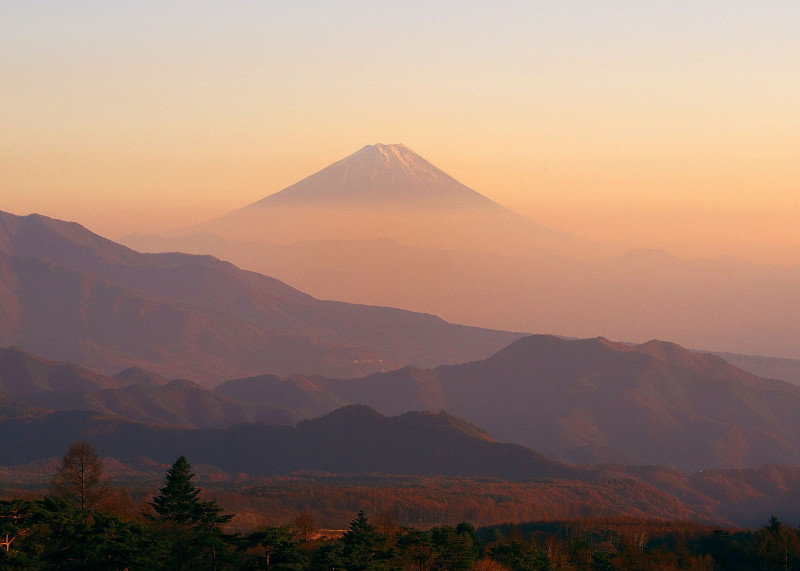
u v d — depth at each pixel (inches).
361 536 6501.0
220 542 5767.7
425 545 6599.4
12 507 5103.3
